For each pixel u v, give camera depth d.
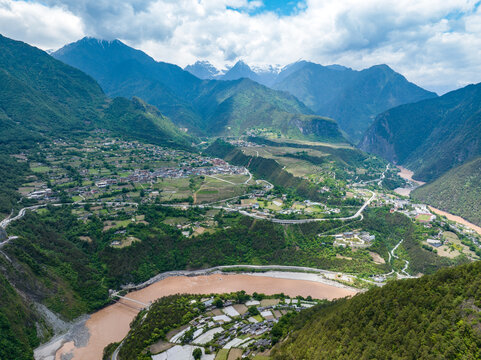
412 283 147.12
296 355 136.38
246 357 147.50
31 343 171.38
